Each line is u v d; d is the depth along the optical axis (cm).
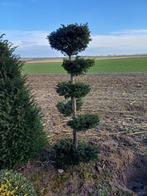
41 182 1002
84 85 1034
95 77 3469
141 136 1287
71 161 1043
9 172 872
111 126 1389
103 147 1162
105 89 2527
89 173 1047
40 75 3938
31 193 845
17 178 857
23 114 951
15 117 944
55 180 1016
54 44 1022
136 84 2784
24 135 952
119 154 1132
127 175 1093
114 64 6262
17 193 823
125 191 1015
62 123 1422
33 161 1051
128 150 1162
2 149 935
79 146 1061
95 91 2422
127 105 1788
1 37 995
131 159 1132
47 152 1095
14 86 955
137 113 1627
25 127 952
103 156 1112
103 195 984
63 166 1045
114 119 1506
